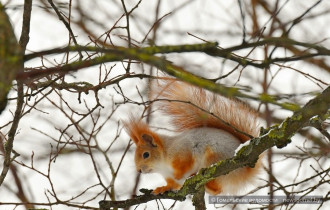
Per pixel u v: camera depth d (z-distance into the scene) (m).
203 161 9.94
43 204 8.55
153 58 5.42
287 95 5.95
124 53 5.41
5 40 5.77
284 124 7.59
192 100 10.31
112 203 8.78
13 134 7.88
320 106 6.76
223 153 9.85
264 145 7.80
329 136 8.15
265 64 6.74
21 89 7.21
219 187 9.88
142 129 10.77
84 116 8.18
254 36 7.77
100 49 5.42
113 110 10.55
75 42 7.19
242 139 10.08
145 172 10.72
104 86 7.73
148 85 10.06
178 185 10.23
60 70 5.69
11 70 5.71
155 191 10.20
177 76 5.55
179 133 10.76
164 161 10.51
